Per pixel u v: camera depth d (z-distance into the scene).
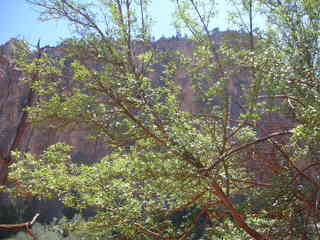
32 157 5.48
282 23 5.40
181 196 5.33
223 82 4.79
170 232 5.31
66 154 5.93
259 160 5.75
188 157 4.57
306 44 5.05
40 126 5.94
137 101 5.08
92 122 5.51
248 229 4.56
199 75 5.48
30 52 5.73
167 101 5.04
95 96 5.62
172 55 5.90
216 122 5.00
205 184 4.85
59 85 5.88
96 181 5.36
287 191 4.85
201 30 5.73
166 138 4.82
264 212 4.93
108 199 5.38
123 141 5.61
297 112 4.91
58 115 5.35
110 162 5.85
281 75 4.48
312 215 4.65
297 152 5.31
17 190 5.25
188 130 4.64
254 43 5.88
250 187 5.69
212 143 4.71
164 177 4.85
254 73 4.96
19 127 5.04
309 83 4.70
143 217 5.44
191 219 5.57
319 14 5.18
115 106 5.64
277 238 4.74
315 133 4.07
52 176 5.23
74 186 5.39
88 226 5.59
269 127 5.77
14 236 12.72
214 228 5.26
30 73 5.85
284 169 5.25
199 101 5.23
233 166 5.52
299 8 5.27
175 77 6.02
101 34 6.02
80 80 5.64
